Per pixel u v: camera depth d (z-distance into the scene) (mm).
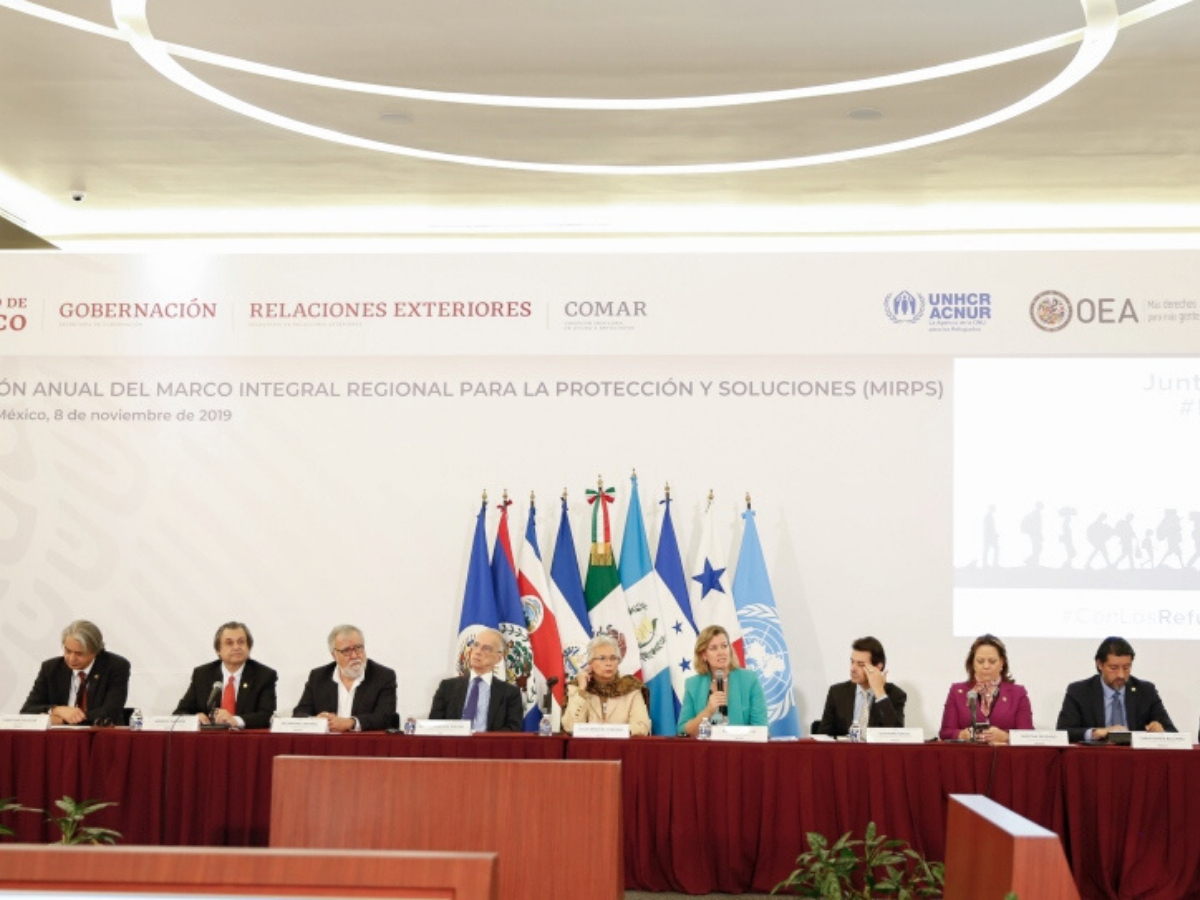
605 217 9211
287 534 8484
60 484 8492
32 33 6301
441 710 7410
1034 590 8305
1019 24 6066
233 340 8477
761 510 8406
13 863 1787
